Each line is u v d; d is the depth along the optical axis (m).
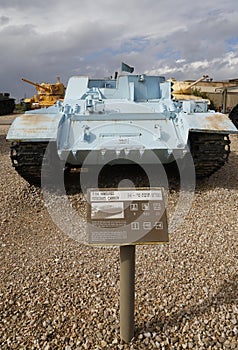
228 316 2.83
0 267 3.64
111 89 7.20
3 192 5.80
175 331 2.71
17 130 5.10
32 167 5.41
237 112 14.29
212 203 5.21
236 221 4.61
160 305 2.98
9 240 4.27
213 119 5.34
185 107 5.78
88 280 3.34
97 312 2.91
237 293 3.11
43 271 3.52
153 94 7.31
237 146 10.22
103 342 2.62
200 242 4.04
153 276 3.39
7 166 7.82
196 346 2.58
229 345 2.57
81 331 2.72
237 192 5.64
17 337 2.69
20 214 5.03
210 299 3.04
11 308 2.99
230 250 3.85
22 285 3.29
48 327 2.77
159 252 3.82
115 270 3.50
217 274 3.40
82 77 7.58
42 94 22.25
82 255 3.83
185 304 2.99
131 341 2.62
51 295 3.13
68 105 5.95
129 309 2.54
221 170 7.06
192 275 3.39
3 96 25.91
